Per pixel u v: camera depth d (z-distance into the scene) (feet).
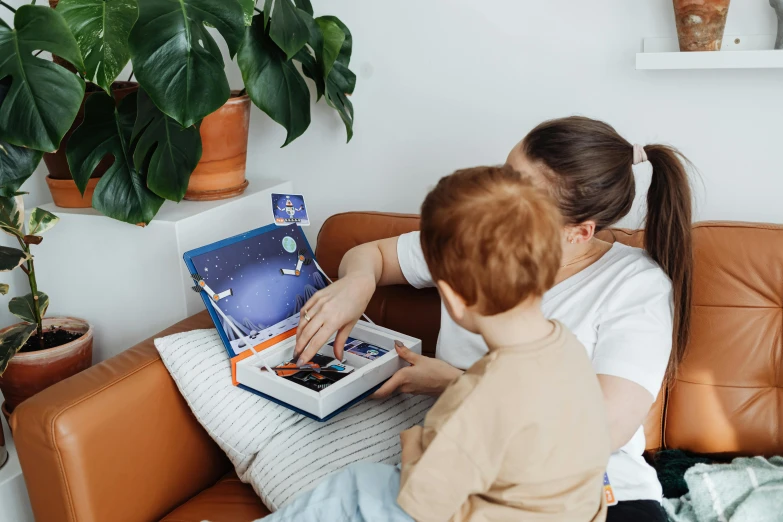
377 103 6.01
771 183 4.98
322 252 5.32
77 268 5.80
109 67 4.45
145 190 5.20
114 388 4.02
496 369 2.74
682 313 4.05
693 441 4.45
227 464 4.80
